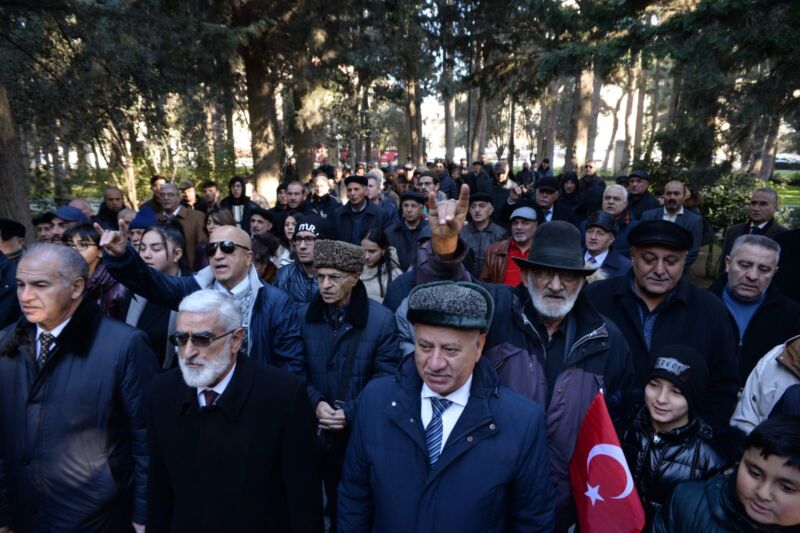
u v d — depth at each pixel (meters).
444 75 28.73
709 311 2.88
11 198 7.60
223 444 2.09
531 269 2.36
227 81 14.64
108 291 3.64
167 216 7.49
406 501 1.88
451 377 1.83
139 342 2.54
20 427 2.37
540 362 2.40
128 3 10.66
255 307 3.13
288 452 2.18
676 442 2.25
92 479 2.41
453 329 1.78
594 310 2.39
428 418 1.96
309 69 15.39
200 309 2.06
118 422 2.50
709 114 9.17
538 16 18.66
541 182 7.03
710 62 7.41
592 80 21.33
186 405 2.10
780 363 2.51
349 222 7.79
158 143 16.41
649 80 43.81
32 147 13.51
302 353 3.15
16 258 4.66
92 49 10.22
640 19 8.65
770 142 21.03
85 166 16.33
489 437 1.86
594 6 9.66
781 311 3.24
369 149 32.97
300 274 4.27
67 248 2.45
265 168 16.67
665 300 2.91
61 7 9.26
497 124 54.72
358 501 2.05
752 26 6.88
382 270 4.61
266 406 2.14
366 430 2.00
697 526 1.90
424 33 22.09
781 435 1.68
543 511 1.91
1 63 10.33
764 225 6.07
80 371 2.39
